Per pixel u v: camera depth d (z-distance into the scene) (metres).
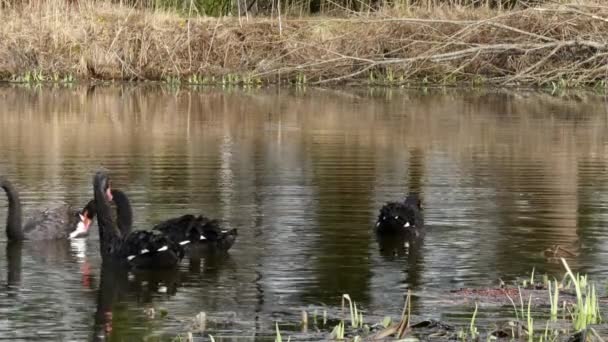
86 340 9.91
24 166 21.05
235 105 34.91
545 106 34.94
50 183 19.08
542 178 20.00
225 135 26.77
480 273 12.65
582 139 26.17
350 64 41.72
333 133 27.33
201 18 44.19
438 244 14.27
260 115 31.91
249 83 42.12
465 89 40.97
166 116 31.38
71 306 11.18
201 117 31.23
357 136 26.70
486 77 42.38
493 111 33.38
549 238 14.66
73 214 15.34
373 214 16.31
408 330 10.09
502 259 13.38
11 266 13.21
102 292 11.79
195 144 24.84
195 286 12.06
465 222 15.80
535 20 40.72
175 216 15.94
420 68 41.66
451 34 41.44
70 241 14.98
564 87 41.09
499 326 10.36
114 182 19.09
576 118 31.31
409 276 12.46
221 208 16.67
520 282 12.17
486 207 17.00
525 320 10.59
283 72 42.19
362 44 42.06
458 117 31.55
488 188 18.83
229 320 10.61
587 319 10.48
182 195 17.84
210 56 43.03
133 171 20.48
